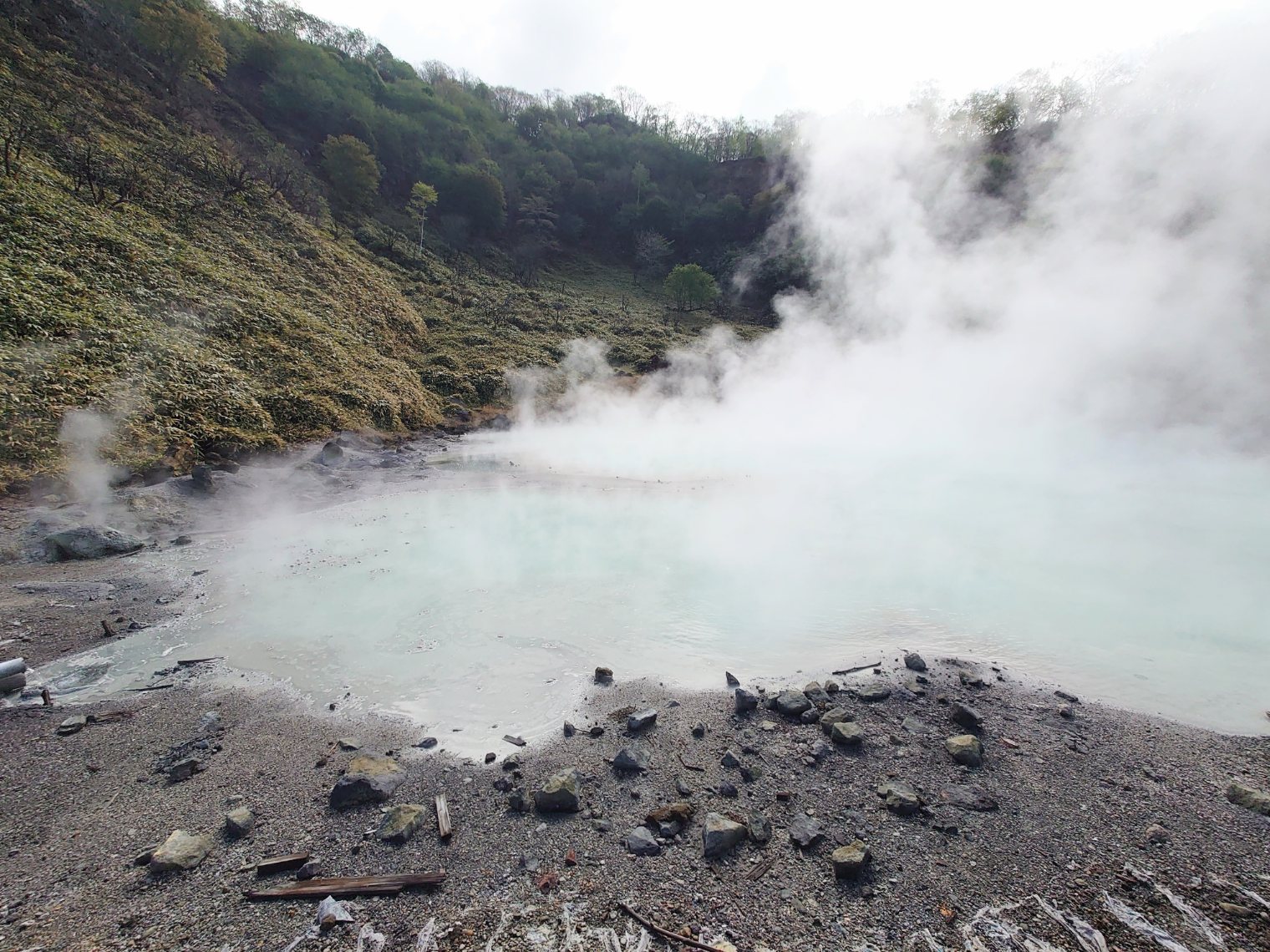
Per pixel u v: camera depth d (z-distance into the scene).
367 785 3.81
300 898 3.04
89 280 16.33
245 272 23.09
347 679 5.49
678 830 3.47
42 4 31.55
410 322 29.09
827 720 4.58
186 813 3.71
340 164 42.31
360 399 18.88
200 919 2.93
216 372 16.23
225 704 5.09
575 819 3.60
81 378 13.14
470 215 54.94
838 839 3.40
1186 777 4.01
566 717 4.82
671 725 4.65
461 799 3.80
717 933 2.81
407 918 2.91
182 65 37.78
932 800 3.75
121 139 26.88
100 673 5.61
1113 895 3.04
